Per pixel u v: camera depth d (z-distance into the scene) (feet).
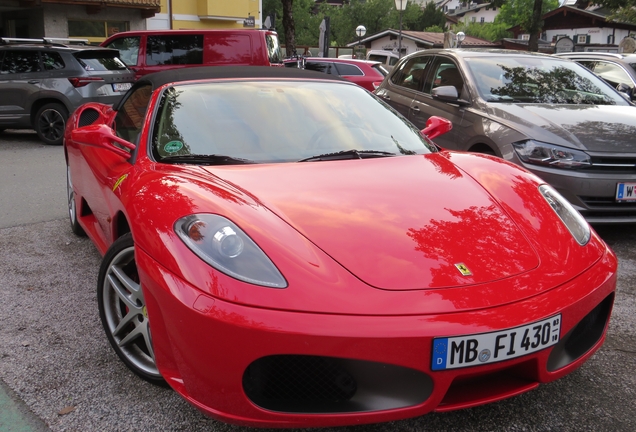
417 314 5.74
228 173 7.92
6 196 19.56
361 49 123.85
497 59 18.88
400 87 21.98
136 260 6.75
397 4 59.67
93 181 10.70
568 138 14.11
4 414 7.25
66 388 7.84
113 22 63.46
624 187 13.69
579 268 6.84
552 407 7.49
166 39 39.40
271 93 10.17
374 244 6.43
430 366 5.70
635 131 14.55
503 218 7.30
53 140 32.73
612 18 90.94
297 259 6.12
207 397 6.00
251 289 5.83
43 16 58.23
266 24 55.26
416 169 8.53
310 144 9.18
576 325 6.51
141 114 10.30
